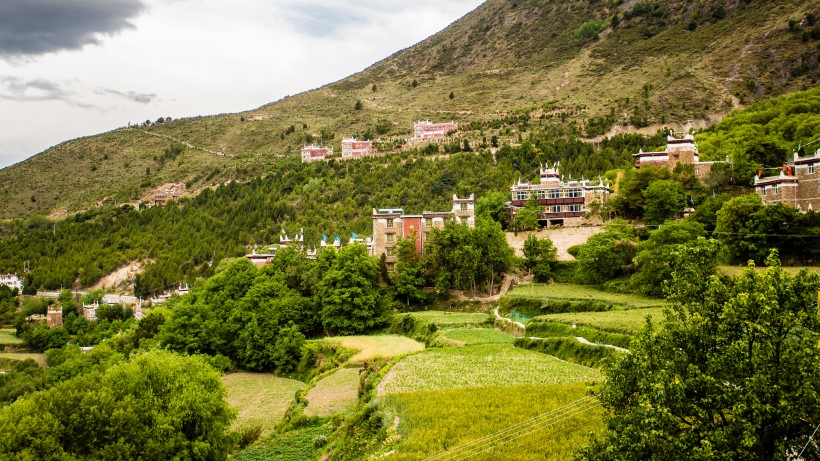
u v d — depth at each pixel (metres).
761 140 131.12
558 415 51.28
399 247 129.00
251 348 108.25
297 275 129.25
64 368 117.56
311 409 73.00
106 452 52.94
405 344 97.69
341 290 116.31
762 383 29.72
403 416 55.25
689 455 29.77
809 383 29.08
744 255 100.44
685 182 130.88
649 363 34.44
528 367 69.62
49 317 182.12
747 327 31.91
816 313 31.69
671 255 38.47
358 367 87.88
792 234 97.50
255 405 85.62
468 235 123.19
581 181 154.62
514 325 95.25
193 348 111.69
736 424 29.84
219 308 123.19
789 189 111.62
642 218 130.88
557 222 145.75
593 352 70.06
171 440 57.84
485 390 60.50
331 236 189.25
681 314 35.88
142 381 63.88
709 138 162.00
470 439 48.06
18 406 56.06
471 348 82.38
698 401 31.75
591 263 113.25
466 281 123.00
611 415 41.66
